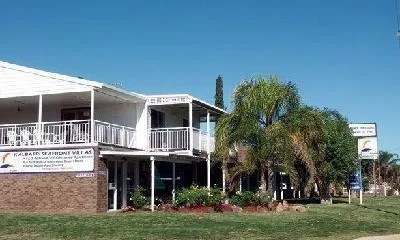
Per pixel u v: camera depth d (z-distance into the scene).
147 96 29.80
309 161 27.17
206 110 33.31
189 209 25.28
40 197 25.25
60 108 30.38
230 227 18.39
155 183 30.20
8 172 25.94
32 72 26.78
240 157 28.36
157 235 16.30
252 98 26.75
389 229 19.72
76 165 24.84
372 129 34.22
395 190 87.75
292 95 27.06
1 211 25.55
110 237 15.90
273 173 27.78
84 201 24.53
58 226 18.42
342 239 16.20
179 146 29.11
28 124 26.52
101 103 30.25
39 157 25.50
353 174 36.81
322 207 30.23
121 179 27.83
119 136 27.50
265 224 19.61
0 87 27.42
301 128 26.98
